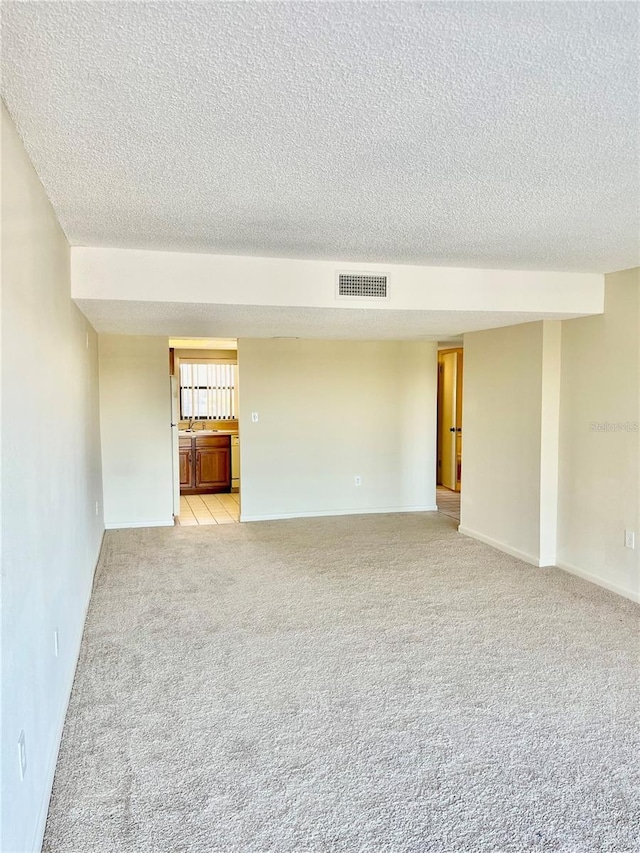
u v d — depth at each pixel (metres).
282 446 6.38
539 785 2.05
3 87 1.39
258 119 1.59
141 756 2.21
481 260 3.45
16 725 1.51
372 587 4.13
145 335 5.79
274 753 2.23
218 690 2.71
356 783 2.06
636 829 1.85
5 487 1.42
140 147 1.78
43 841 1.79
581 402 4.24
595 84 1.40
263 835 1.82
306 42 1.21
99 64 1.29
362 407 6.58
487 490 5.28
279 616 3.60
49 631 2.08
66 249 2.86
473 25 1.15
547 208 2.42
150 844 1.78
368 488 6.68
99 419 5.69
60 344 2.57
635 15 1.12
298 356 6.36
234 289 3.30
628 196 2.27
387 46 1.23
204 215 2.50
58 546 2.36
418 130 1.68
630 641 3.21
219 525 6.11
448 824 1.87
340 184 2.12
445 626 3.44
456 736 2.34
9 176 1.54
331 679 2.81
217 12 1.10
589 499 4.19
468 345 5.46
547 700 2.61
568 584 4.15
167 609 3.72
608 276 3.93
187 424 8.71
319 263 3.43
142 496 6.02
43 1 1.05
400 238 2.91
